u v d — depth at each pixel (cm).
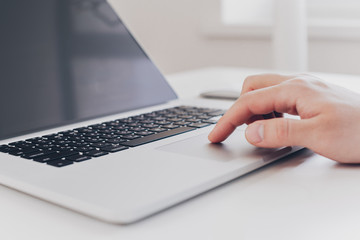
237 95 81
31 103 60
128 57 78
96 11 79
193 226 32
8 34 64
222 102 78
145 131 57
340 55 165
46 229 32
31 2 69
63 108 63
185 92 94
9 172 41
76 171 41
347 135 44
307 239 29
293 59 144
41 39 68
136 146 50
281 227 31
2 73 60
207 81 110
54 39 70
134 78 76
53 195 36
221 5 191
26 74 62
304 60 146
